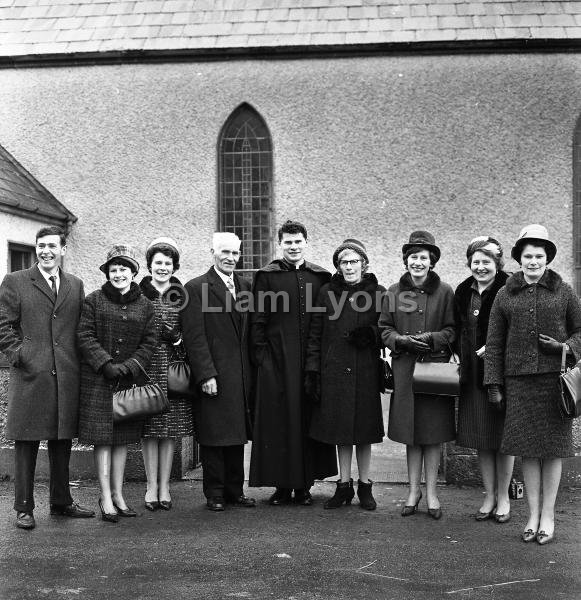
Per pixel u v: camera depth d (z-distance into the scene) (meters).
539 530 4.98
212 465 5.85
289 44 11.54
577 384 4.74
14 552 4.69
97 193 12.05
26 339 5.29
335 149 11.65
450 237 11.47
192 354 5.80
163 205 11.96
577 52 11.36
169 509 5.86
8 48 12.17
